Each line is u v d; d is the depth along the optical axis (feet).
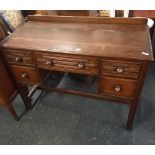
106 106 5.24
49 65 3.81
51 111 5.28
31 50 3.61
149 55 3.03
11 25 4.87
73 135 4.61
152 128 4.57
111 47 3.34
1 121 5.17
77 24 4.26
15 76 4.49
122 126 4.68
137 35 3.62
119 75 3.43
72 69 3.69
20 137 4.70
